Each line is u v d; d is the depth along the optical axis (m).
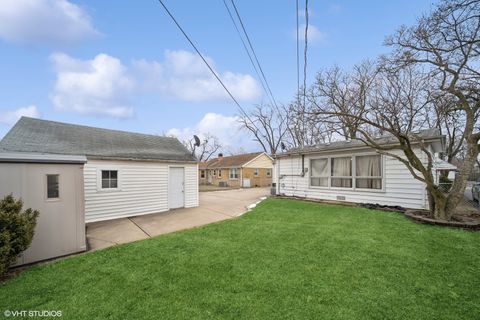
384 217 7.03
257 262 3.80
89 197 7.77
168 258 4.05
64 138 8.46
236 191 19.72
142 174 9.15
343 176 10.28
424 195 7.92
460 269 3.43
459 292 2.81
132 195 8.82
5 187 3.83
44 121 9.09
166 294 2.88
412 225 6.00
